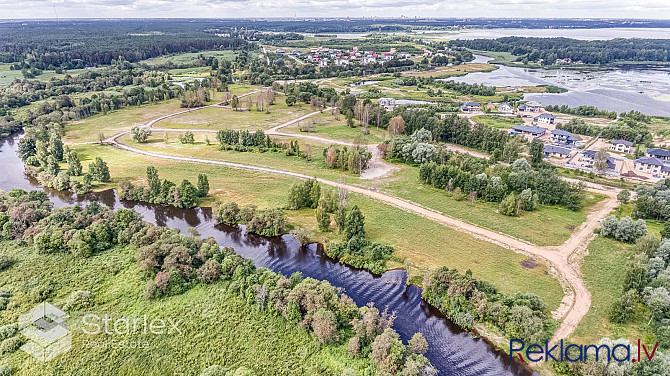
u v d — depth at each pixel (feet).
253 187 414.41
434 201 378.12
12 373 194.29
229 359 204.23
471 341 219.61
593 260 285.23
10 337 213.66
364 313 225.15
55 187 423.64
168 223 355.77
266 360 203.92
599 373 186.60
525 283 261.65
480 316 229.86
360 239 303.68
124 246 296.71
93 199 402.31
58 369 196.85
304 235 316.19
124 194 397.80
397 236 321.11
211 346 211.41
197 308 237.04
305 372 197.36
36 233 299.58
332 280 274.98
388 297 256.73
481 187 379.55
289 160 485.97
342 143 549.13
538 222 339.36
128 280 260.01
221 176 443.32
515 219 344.69
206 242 292.61
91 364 200.13
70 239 291.38
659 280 238.07
